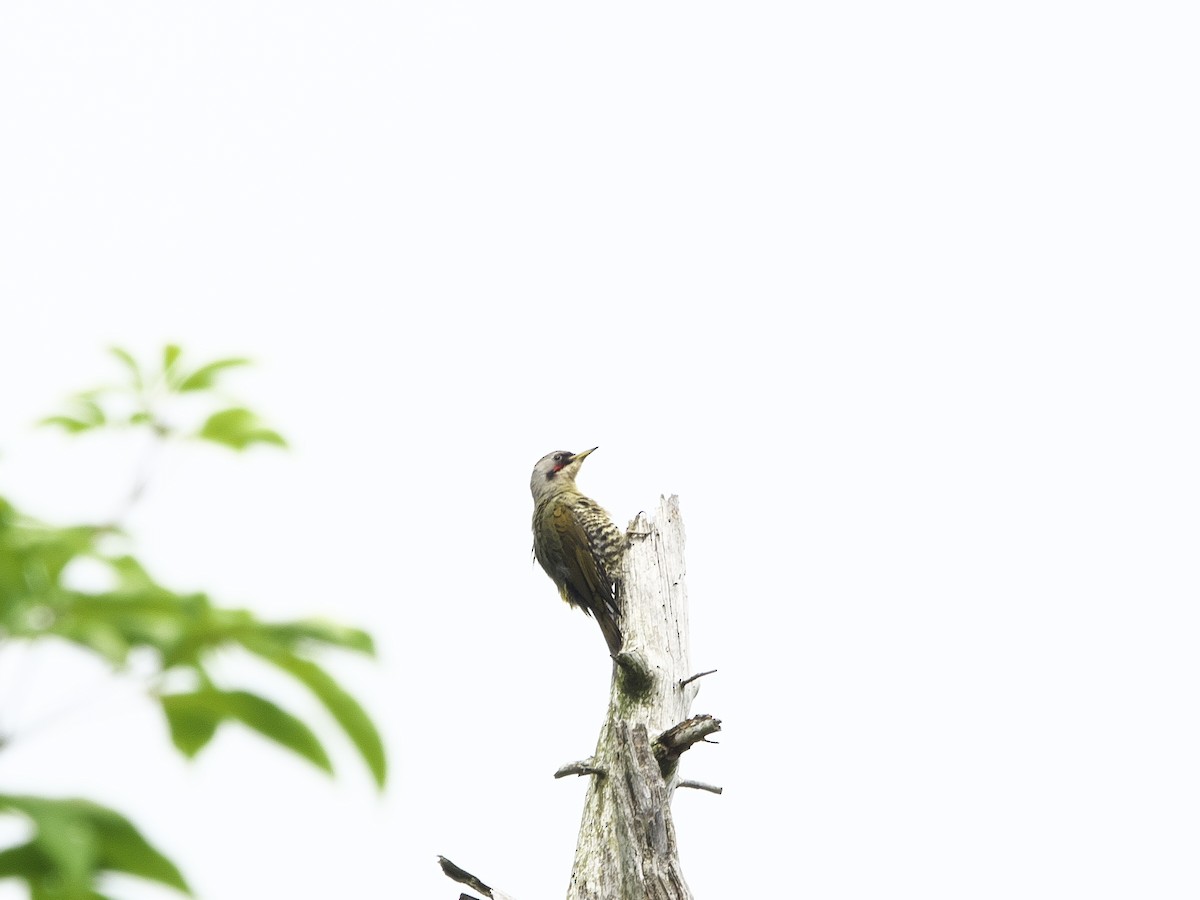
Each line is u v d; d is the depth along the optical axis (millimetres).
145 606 1246
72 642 1176
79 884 1065
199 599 1252
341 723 1312
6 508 1294
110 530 1322
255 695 1285
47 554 1245
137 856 1136
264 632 1274
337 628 1306
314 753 1304
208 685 1274
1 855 1128
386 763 1320
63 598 1225
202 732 1296
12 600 1200
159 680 1238
